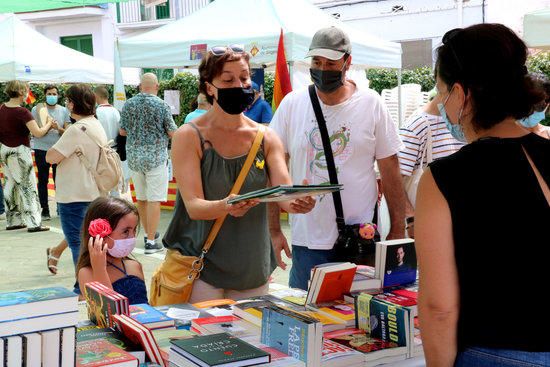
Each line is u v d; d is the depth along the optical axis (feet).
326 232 10.84
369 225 10.59
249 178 9.27
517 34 5.02
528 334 4.65
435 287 4.84
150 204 23.43
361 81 27.22
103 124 24.95
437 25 51.72
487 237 4.72
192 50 21.35
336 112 10.73
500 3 43.47
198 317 8.32
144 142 22.91
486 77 4.82
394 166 11.05
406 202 12.23
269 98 36.19
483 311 4.75
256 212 9.53
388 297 8.67
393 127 11.00
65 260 22.81
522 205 4.72
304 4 23.54
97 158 18.60
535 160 4.90
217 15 22.45
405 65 53.78
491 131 5.02
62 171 18.53
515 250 4.68
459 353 4.92
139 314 8.20
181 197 9.42
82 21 67.31
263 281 9.84
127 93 44.78
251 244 9.51
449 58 5.02
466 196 4.78
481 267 4.74
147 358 6.69
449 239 4.83
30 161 28.35
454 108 5.11
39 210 28.96
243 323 8.00
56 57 31.30
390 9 53.88
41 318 5.36
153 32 22.89
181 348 6.57
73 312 5.50
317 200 10.81
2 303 5.25
